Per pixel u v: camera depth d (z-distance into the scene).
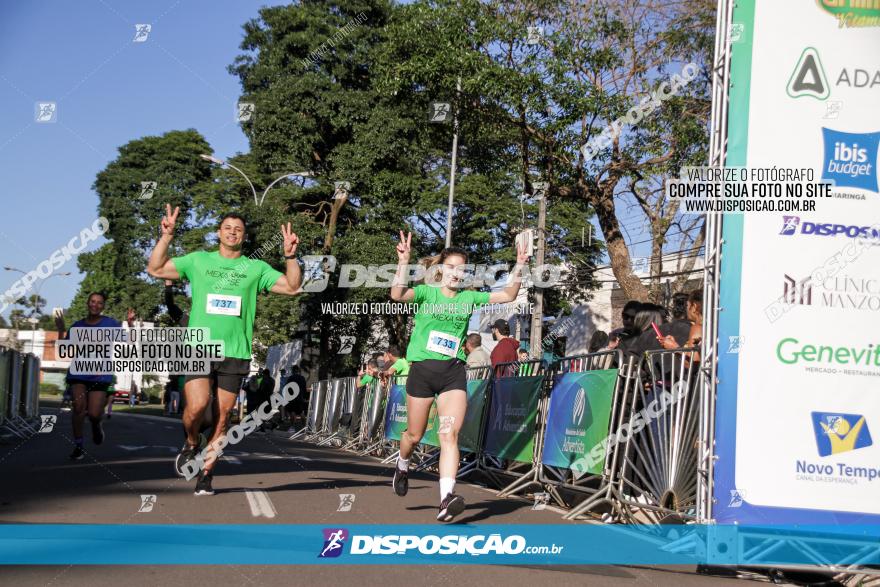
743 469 5.35
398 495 7.21
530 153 20.64
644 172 19.33
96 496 6.79
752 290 5.46
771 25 5.56
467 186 29.27
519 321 28.33
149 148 33.69
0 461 9.70
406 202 31.11
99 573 4.23
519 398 9.03
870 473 5.37
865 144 5.52
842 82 5.54
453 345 6.46
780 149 5.52
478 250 30.31
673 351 6.47
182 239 30.16
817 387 5.40
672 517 6.46
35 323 53.62
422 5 19.84
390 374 14.59
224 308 7.05
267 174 32.53
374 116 30.61
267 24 32.78
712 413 5.40
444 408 6.36
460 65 19.05
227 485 7.89
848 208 5.50
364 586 4.19
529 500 8.44
